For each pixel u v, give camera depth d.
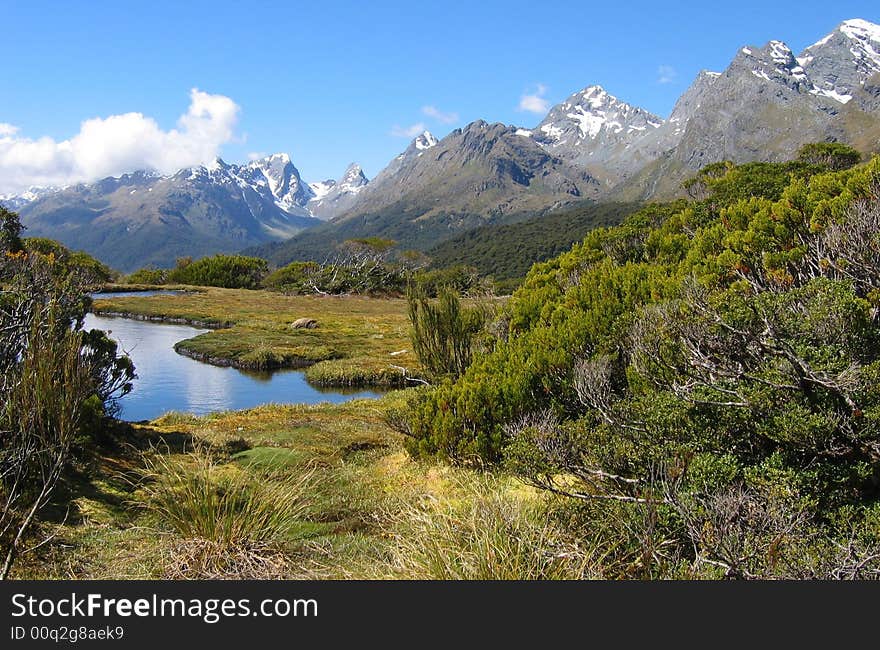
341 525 8.33
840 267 8.34
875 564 4.32
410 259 93.81
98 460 10.45
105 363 13.24
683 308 7.64
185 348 34.78
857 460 5.35
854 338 6.06
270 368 31.36
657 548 5.05
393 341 38.94
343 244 88.75
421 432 11.55
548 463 6.62
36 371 6.75
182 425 16.17
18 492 6.90
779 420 5.40
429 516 6.00
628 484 6.19
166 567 6.28
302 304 61.59
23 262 10.96
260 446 13.60
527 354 11.58
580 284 14.16
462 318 15.62
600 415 7.29
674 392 6.65
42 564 6.39
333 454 13.05
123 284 77.50
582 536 5.68
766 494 5.04
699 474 5.37
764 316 6.16
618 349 9.86
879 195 9.17
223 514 7.06
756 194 30.22
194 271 82.44
